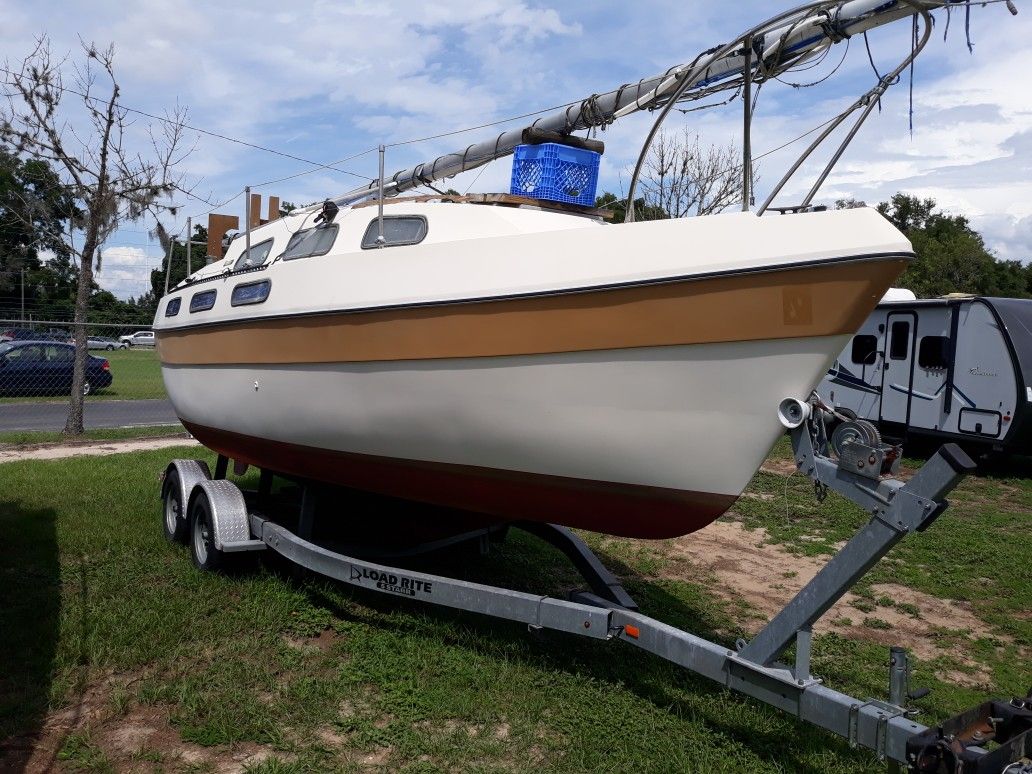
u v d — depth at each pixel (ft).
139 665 12.09
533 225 13.82
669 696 11.84
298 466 16.61
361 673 11.98
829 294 9.41
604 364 11.03
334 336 13.87
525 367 11.66
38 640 12.53
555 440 11.80
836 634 15.28
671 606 16.31
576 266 11.04
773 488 29.01
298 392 15.01
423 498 14.76
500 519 16.01
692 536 22.52
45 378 53.62
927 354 35.78
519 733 10.50
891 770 8.47
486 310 11.82
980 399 33.09
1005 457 35.58
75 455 31.55
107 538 18.34
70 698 11.05
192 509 16.98
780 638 9.59
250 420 16.93
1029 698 8.78
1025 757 7.79
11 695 10.99
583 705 11.37
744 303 9.91
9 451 32.50
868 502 9.02
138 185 36.70
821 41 11.35
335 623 13.99
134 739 10.11
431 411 12.87
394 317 12.84
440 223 13.80
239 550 15.31
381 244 13.88
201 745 10.02
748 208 11.37
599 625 11.10
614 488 11.76
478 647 13.28
